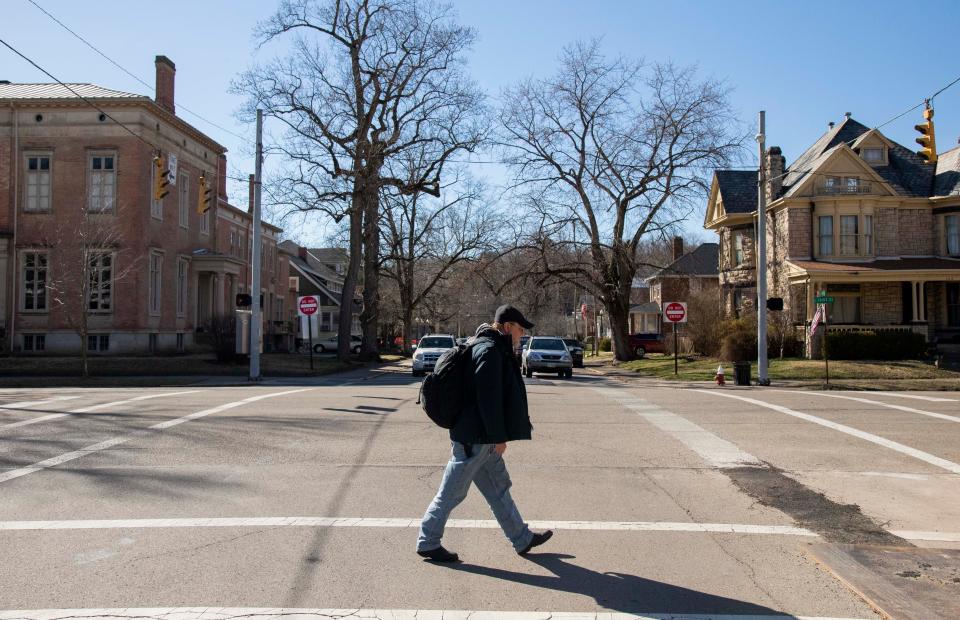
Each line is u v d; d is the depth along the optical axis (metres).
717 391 19.48
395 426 11.59
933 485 8.16
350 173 33.81
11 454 9.30
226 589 4.87
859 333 30.12
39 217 32.09
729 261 38.91
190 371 27.45
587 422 12.45
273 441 10.26
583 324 85.62
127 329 31.88
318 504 7.09
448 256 50.34
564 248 37.47
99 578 5.05
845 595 4.88
